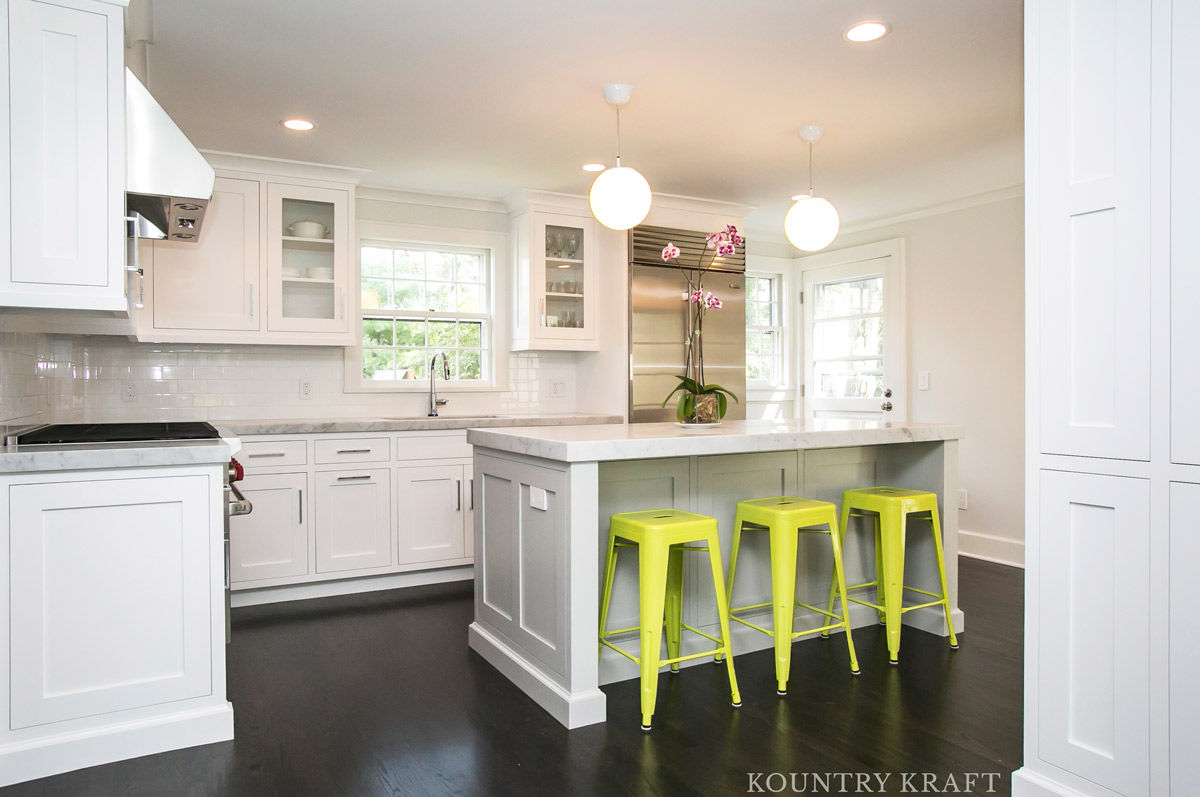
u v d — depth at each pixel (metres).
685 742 2.29
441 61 2.90
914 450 3.53
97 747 2.14
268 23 2.59
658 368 4.89
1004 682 2.78
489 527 3.04
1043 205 1.85
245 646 3.20
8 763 2.04
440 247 4.97
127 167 2.36
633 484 2.86
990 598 3.95
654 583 2.39
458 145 3.88
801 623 3.28
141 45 2.74
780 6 2.50
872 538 3.55
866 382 5.66
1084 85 1.77
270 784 2.05
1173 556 1.62
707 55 2.86
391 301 4.83
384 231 4.72
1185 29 1.59
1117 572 1.71
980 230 4.89
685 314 5.01
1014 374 4.71
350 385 4.63
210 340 3.97
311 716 2.49
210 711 2.29
